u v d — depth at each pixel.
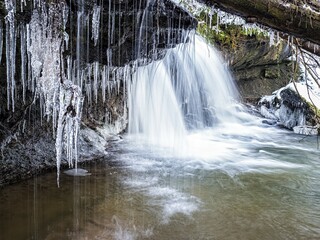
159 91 8.48
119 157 6.55
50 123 5.64
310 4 2.98
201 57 10.02
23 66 4.16
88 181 5.30
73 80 4.96
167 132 8.64
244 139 9.19
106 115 7.36
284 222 4.33
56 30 3.96
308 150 8.23
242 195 5.15
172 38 5.14
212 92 10.47
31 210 4.27
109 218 4.19
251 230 4.09
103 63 5.07
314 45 3.58
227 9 3.28
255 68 12.91
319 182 5.91
